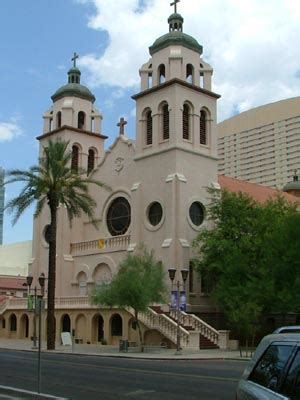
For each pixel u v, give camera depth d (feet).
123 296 128.77
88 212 143.84
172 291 122.62
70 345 145.48
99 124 207.92
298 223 129.39
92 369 78.95
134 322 143.43
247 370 22.25
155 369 79.77
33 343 145.28
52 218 139.74
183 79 166.40
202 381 63.52
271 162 379.14
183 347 130.21
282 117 380.37
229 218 149.69
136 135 171.73
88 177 186.91
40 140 207.10
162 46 170.50
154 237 159.63
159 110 166.61
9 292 269.44
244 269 135.23
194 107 166.50
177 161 158.71
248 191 195.93
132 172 172.35
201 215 162.81
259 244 138.82
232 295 129.39
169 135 162.09
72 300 164.66
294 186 242.99
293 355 19.62
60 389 57.21
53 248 138.10
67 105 201.26
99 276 173.47
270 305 126.82
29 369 78.28
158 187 161.89
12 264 325.21
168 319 134.72
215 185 165.99
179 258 152.97
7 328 186.50
